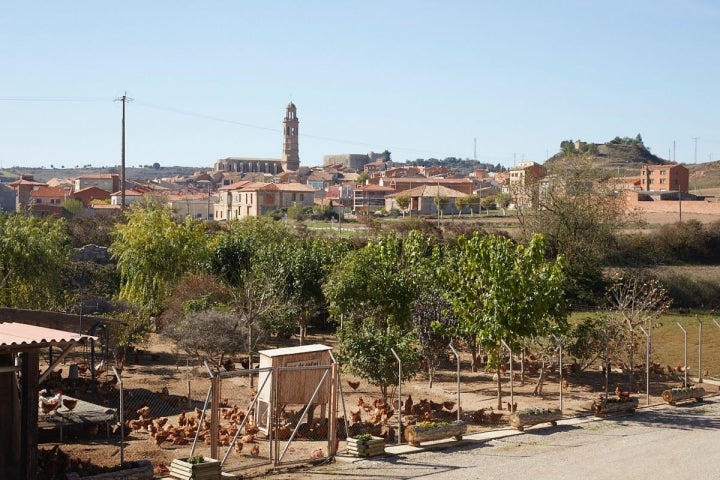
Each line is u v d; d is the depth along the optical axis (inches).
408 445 945.5
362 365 1066.1
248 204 6230.3
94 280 1994.3
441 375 1470.2
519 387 1371.8
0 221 1658.5
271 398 864.9
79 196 6245.1
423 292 1409.9
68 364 1409.9
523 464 878.4
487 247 1202.6
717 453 944.3
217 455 811.4
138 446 913.5
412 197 5492.1
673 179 6683.1
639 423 1119.6
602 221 2544.3
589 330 1422.2
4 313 1071.0
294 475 816.9
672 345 1854.1
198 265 1846.7
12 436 727.1
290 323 1628.9
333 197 7445.9
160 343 1676.9
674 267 2945.4
